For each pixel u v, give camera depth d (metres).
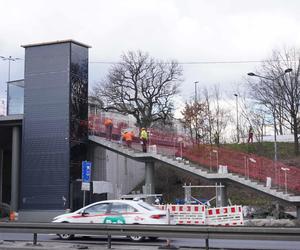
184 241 19.80
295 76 50.34
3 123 42.72
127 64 64.06
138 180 54.62
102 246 16.94
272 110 52.19
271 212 38.94
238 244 18.33
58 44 40.69
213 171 37.47
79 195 39.81
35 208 39.94
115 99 63.56
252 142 58.38
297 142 53.22
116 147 41.09
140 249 15.77
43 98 40.81
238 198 48.97
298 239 13.35
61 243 18.47
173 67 68.19
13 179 41.94
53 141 40.06
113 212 20.75
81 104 41.22
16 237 21.50
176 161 38.72
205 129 63.97
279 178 35.06
